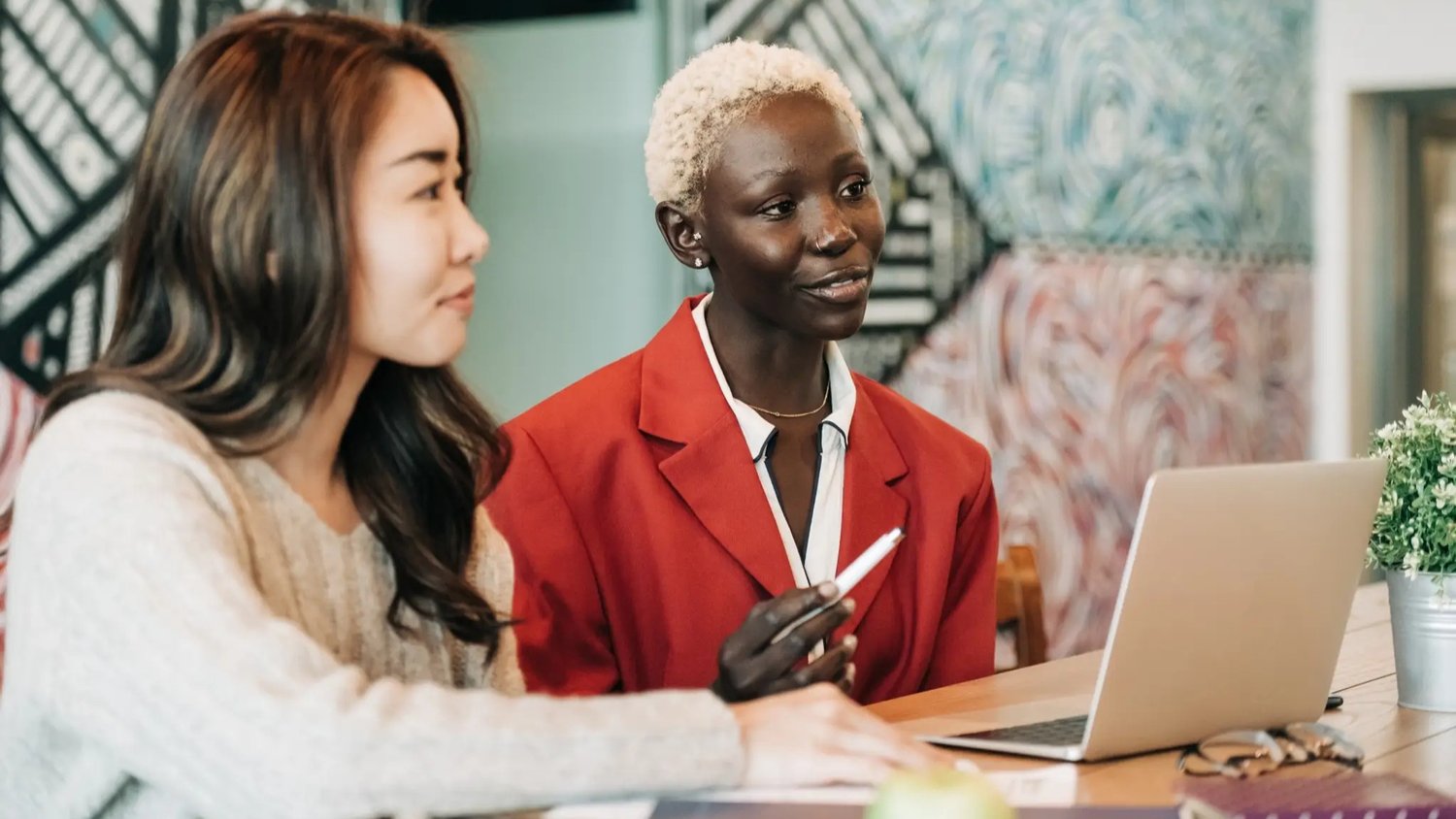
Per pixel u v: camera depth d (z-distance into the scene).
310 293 0.94
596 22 2.71
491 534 1.24
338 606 1.06
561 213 2.75
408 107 0.98
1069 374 3.79
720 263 1.48
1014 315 3.59
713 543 1.48
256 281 0.94
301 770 0.80
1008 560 1.82
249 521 0.97
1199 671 1.12
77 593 0.85
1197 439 4.33
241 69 0.95
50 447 0.90
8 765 0.92
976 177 3.46
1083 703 1.31
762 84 1.44
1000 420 3.55
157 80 2.03
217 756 0.81
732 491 1.49
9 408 1.87
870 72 3.14
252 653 0.82
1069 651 3.83
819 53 3.01
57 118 1.91
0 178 1.85
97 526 0.85
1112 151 3.95
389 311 0.98
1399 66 4.82
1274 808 0.91
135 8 2.00
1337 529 1.18
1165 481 1.05
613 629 1.49
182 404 0.94
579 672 1.47
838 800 0.93
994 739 1.15
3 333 1.86
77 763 0.92
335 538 1.06
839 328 1.45
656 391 1.53
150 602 0.83
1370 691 1.41
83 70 1.94
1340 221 4.95
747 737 0.94
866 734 0.96
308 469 1.06
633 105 2.70
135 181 0.98
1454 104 4.88
